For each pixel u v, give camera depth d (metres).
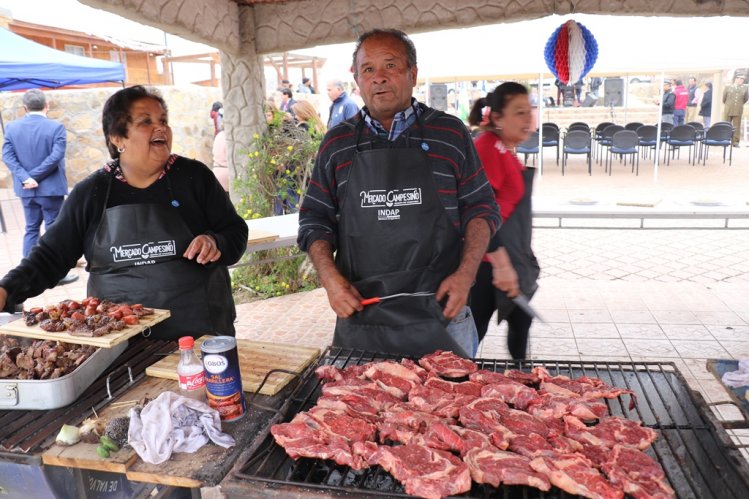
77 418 1.99
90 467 1.78
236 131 6.46
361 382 2.16
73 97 11.64
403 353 2.49
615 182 12.41
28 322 2.40
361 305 2.44
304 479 1.68
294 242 5.17
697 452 1.73
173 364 2.33
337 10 5.76
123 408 2.05
